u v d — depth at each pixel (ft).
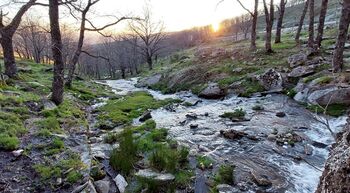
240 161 28.89
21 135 29.25
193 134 37.14
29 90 50.37
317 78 49.52
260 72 62.59
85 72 248.32
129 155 27.43
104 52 267.59
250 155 30.32
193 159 28.99
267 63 69.62
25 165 24.09
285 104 48.55
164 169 25.85
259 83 59.00
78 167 24.44
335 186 10.92
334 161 11.75
